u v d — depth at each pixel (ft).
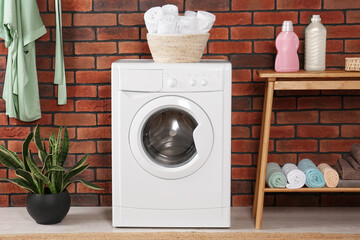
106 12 10.34
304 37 9.78
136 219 9.33
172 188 9.23
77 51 10.42
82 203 10.70
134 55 10.43
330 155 10.57
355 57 10.11
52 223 9.61
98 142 10.61
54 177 9.45
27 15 9.92
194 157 9.14
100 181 10.68
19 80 9.95
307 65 9.64
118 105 9.08
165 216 9.31
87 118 10.57
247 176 10.64
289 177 9.28
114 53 10.43
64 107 10.54
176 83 8.98
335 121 10.50
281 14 10.28
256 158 10.60
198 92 9.00
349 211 10.40
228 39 10.36
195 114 9.00
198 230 9.29
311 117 10.50
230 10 10.28
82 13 10.34
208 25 9.34
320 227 9.47
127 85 9.03
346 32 10.30
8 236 9.00
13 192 10.69
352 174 9.34
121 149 9.15
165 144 9.29
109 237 8.95
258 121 10.52
